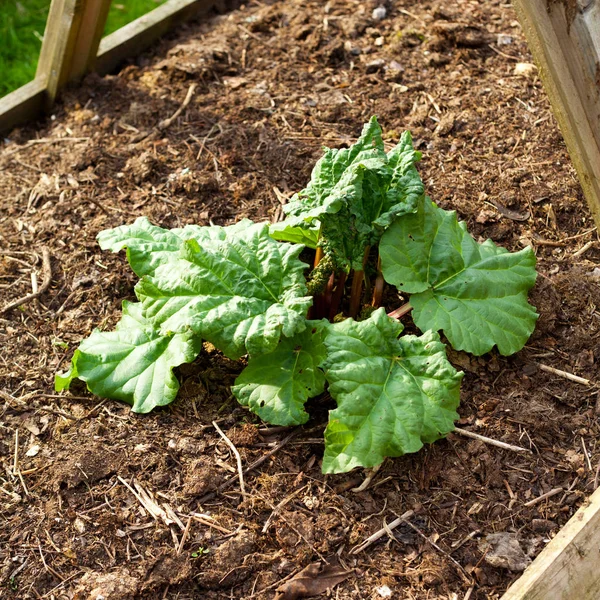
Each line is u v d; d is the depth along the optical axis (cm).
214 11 263
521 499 183
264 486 185
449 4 252
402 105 230
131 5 287
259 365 190
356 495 184
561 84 194
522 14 193
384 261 193
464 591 176
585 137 195
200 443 190
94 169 228
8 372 200
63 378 194
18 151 236
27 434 193
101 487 186
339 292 200
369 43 245
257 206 218
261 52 247
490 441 188
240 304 187
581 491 184
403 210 191
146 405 192
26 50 275
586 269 205
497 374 196
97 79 244
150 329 197
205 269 189
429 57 239
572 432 190
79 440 191
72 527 183
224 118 233
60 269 213
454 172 218
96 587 177
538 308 200
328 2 256
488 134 224
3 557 181
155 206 220
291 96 235
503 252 201
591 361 196
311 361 189
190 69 242
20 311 208
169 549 180
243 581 178
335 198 188
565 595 172
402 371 185
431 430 182
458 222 202
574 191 213
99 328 205
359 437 181
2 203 225
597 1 184
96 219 219
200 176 222
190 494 185
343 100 233
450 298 195
